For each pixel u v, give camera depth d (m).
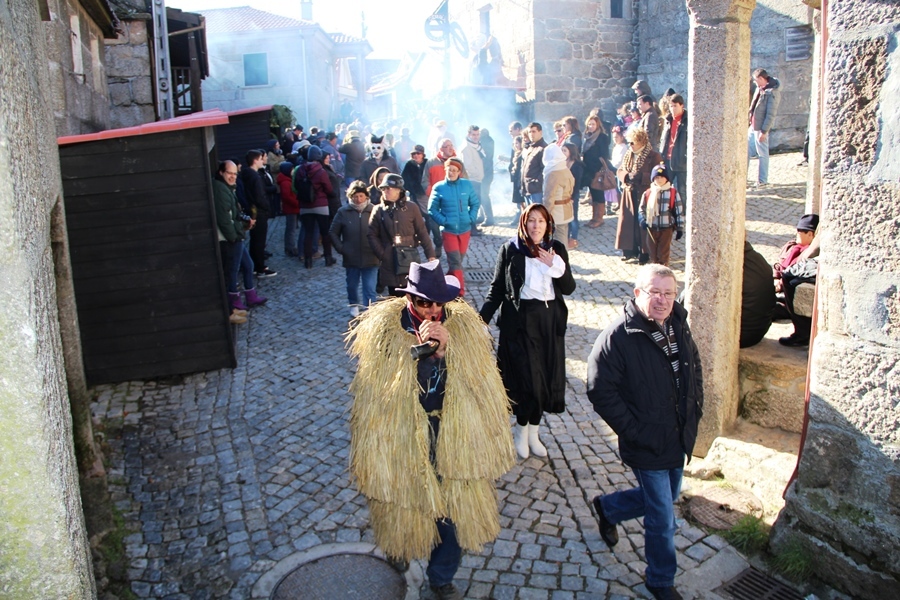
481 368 3.69
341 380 6.84
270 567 4.21
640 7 19.86
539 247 4.96
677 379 3.68
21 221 2.11
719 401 5.02
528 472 5.13
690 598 3.86
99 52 10.95
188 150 6.87
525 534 4.43
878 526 3.67
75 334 4.49
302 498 4.90
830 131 3.65
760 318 5.20
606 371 3.66
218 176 8.60
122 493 5.03
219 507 4.84
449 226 8.89
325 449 5.55
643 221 9.36
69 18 8.52
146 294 7.00
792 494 4.05
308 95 36.25
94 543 4.38
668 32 19.12
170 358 7.13
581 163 11.21
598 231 12.38
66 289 4.37
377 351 3.63
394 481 3.57
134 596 4.01
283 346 7.87
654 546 3.73
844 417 3.78
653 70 19.73
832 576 3.87
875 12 3.39
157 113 12.44
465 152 12.86
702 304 4.95
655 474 3.69
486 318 5.13
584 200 15.20
